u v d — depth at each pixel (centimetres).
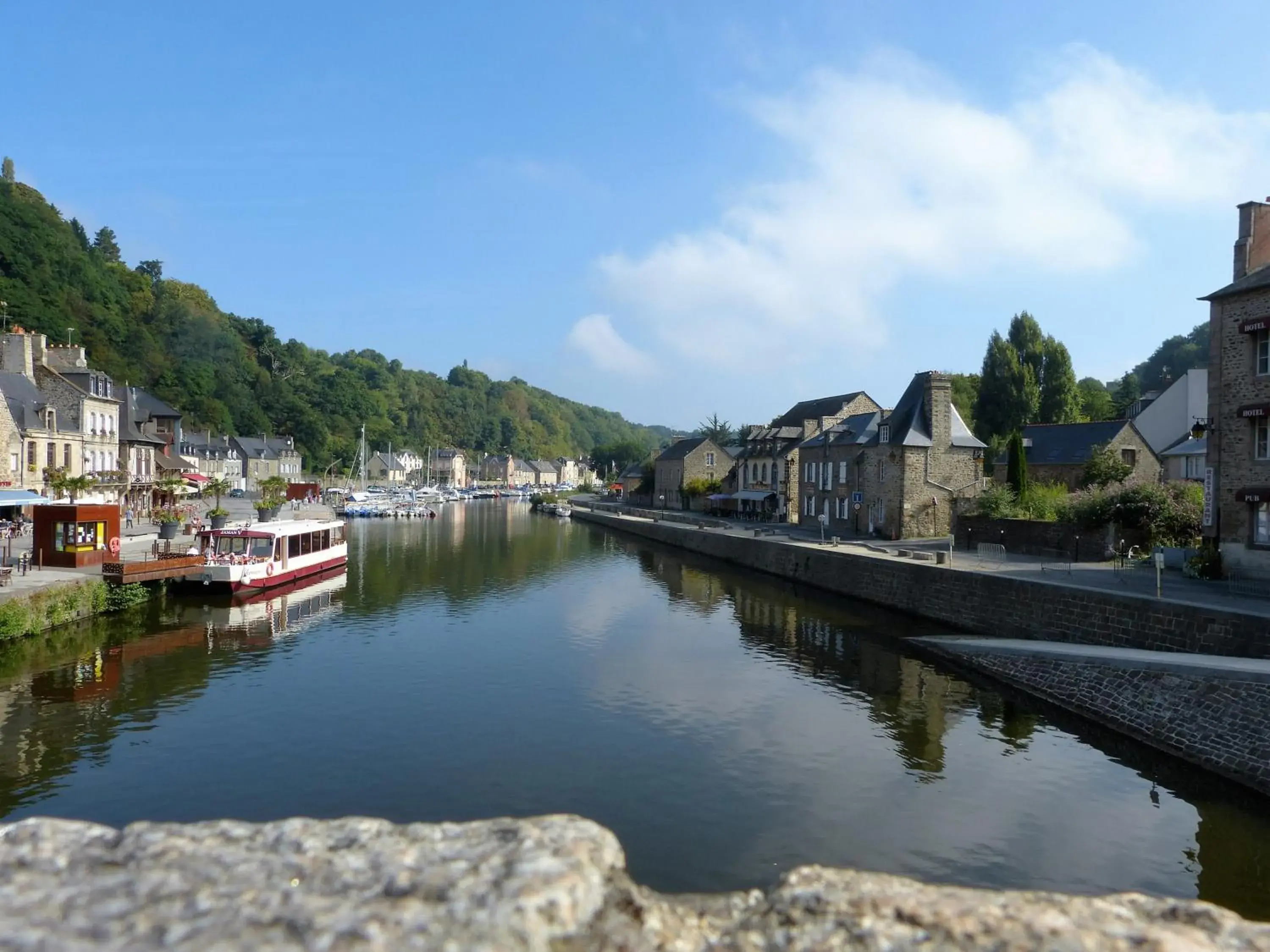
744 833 1256
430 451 16938
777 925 450
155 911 420
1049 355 7131
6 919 414
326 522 4047
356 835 490
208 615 2825
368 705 1861
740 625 2852
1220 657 1703
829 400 7206
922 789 1428
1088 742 1658
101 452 4956
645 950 419
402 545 5809
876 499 4656
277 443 11656
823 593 3641
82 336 9012
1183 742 1545
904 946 428
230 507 6988
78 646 2339
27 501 3609
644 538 6662
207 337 12062
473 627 2761
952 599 2764
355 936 398
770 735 1695
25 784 1393
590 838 487
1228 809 1352
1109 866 1170
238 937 399
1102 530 3173
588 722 1764
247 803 1334
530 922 411
